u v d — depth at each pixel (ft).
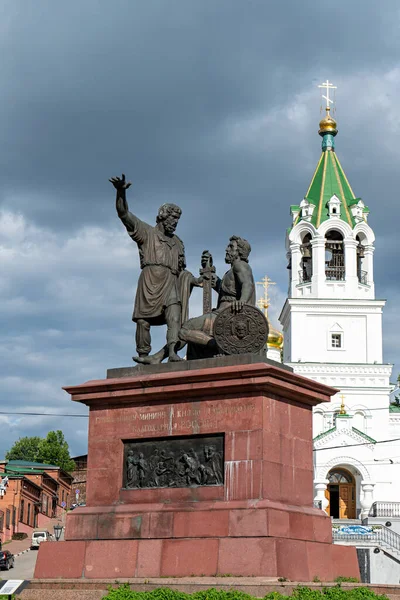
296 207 308.60
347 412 286.25
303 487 60.85
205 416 60.29
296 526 57.98
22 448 459.32
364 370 288.30
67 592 55.26
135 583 54.75
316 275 295.89
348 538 185.06
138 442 62.75
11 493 292.81
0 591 55.77
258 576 54.70
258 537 55.57
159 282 67.92
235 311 63.16
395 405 298.15
